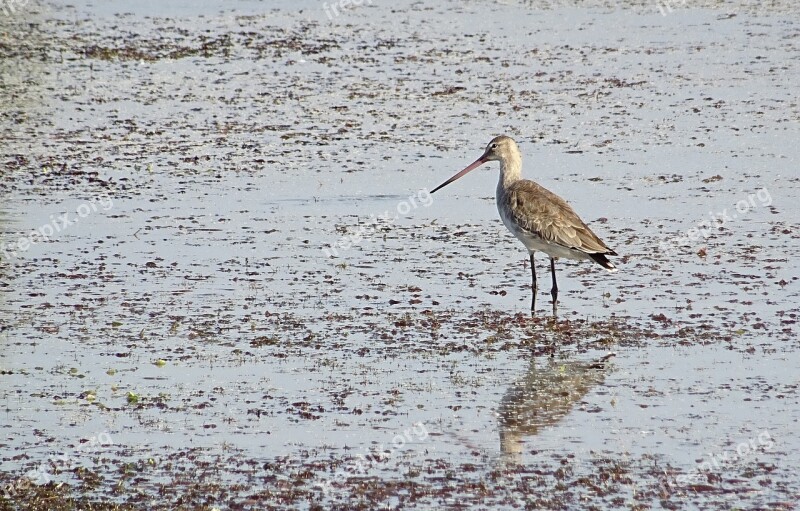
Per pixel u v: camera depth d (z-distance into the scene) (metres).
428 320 16.56
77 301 17.42
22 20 43.00
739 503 11.05
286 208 22.69
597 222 21.61
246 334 16.00
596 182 24.19
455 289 18.09
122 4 46.38
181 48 38.22
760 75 34.00
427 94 32.19
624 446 12.38
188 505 11.09
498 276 18.77
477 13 44.53
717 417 13.11
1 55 37.19
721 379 14.25
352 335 15.95
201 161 25.97
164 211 22.44
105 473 11.83
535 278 17.66
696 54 36.97
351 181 24.48
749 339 15.62
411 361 14.98
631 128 28.53
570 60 36.34
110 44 38.78
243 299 17.52
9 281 18.39
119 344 15.61
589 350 15.34
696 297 17.48
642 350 15.31
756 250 19.88
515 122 29.17
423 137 27.86
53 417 13.26
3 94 32.34
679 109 30.28
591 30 41.06
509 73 34.66
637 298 17.52
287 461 12.09
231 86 33.25
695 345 15.45
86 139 27.83
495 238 20.94
